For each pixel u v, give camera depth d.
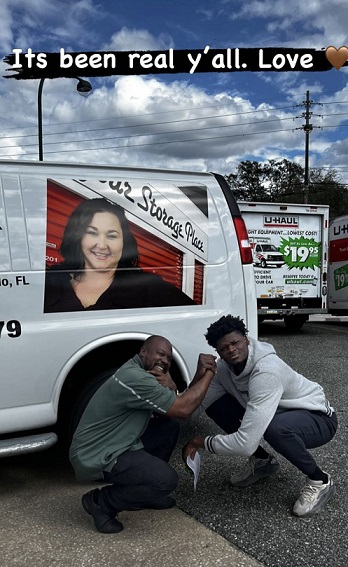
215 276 3.89
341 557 2.67
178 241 3.80
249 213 10.77
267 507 3.22
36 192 3.46
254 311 4.00
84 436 2.94
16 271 3.34
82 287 3.50
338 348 9.21
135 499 2.87
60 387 3.43
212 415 3.55
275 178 72.75
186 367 3.75
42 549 2.75
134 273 3.64
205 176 4.01
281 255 11.05
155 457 2.91
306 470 3.08
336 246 12.88
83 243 3.53
